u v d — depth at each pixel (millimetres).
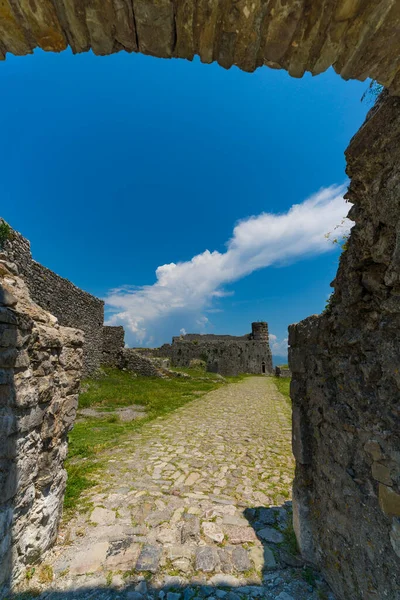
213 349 38312
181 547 3865
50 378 3738
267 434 9562
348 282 2891
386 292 2367
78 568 3420
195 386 21875
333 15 1999
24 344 3133
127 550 3768
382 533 2377
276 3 1990
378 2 1877
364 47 2117
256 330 50250
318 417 3584
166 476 6148
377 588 2410
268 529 4316
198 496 5301
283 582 3301
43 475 3574
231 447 8125
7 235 11391
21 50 2463
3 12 2152
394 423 2256
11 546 2916
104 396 14367
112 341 24812
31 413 3262
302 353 4031
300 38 2180
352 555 2797
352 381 2854
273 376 40344
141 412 12344
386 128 2293
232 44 2307
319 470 3555
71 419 4367
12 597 2871
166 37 2295
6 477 2830
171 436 9039
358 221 2797
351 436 2855
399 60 2086
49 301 15211
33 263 13656
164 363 28438
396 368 2232
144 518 4543
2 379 2799
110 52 2492
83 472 6211
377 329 2488
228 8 2061
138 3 2049
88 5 2086
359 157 2578
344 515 2947
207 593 3129
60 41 2383
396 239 2182
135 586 3191
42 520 3527
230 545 3936
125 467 6578
